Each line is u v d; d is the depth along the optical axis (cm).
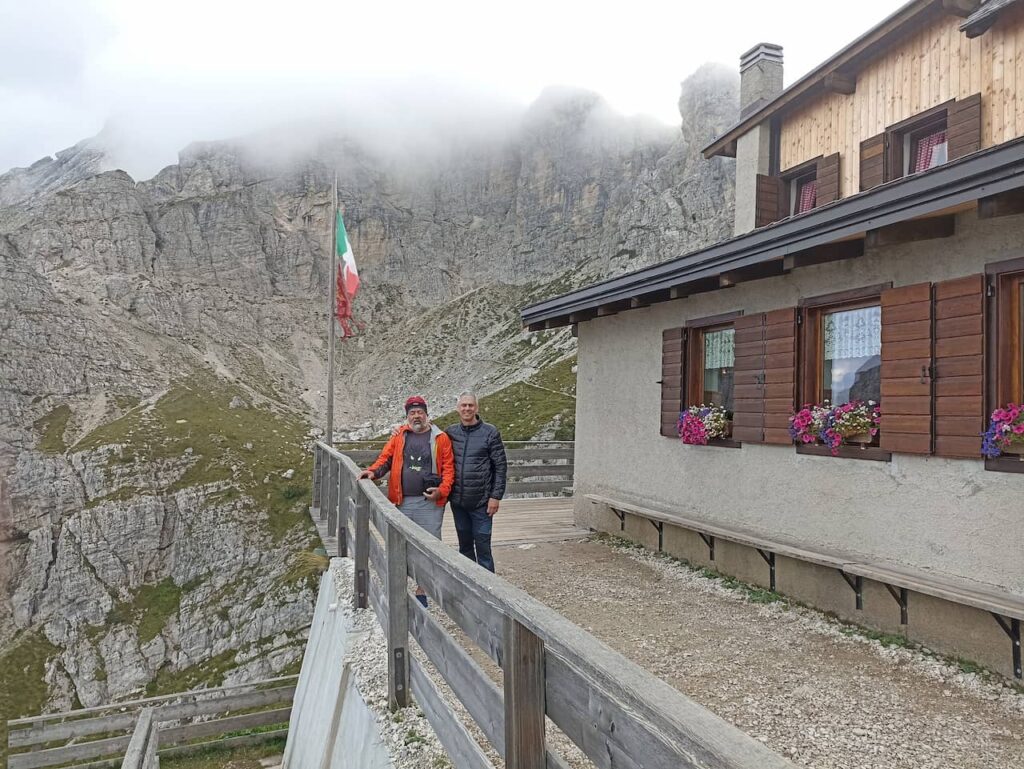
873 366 550
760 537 636
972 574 453
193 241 11338
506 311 11938
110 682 3756
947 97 843
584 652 159
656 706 126
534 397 6450
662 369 808
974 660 451
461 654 290
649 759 134
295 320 11312
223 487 5078
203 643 3922
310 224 13112
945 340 473
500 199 14488
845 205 473
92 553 4519
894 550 512
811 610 586
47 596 4353
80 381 6794
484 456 608
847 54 960
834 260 569
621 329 902
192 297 10244
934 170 405
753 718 391
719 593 654
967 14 808
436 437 599
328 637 639
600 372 951
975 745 355
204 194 12469
